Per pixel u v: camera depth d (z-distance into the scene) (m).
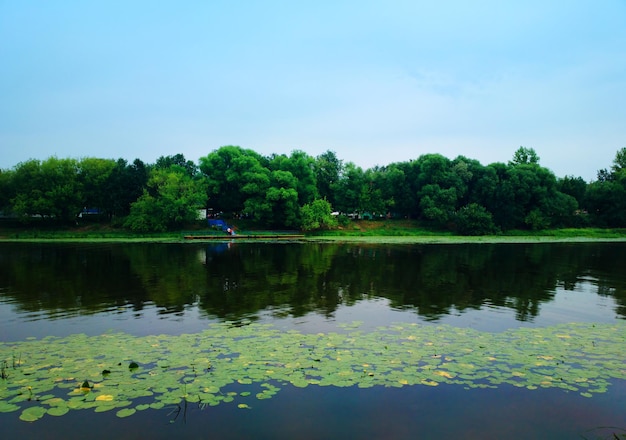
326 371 10.45
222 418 8.39
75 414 8.43
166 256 35.53
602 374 10.52
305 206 69.00
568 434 7.97
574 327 14.61
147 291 20.55
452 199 73.50
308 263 31.44
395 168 82.19
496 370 10.70
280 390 9.54
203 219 69.50
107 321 15.12
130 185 66.94
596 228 79.00
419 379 10.05
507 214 74.94
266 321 15.20
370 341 12.77
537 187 75.38
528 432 8.03
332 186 79.06
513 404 9.06
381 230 73.00
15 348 12.05
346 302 18.42
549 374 10.49
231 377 10.09
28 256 34.84
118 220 64.94
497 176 77.75
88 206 68.12
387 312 16.67
